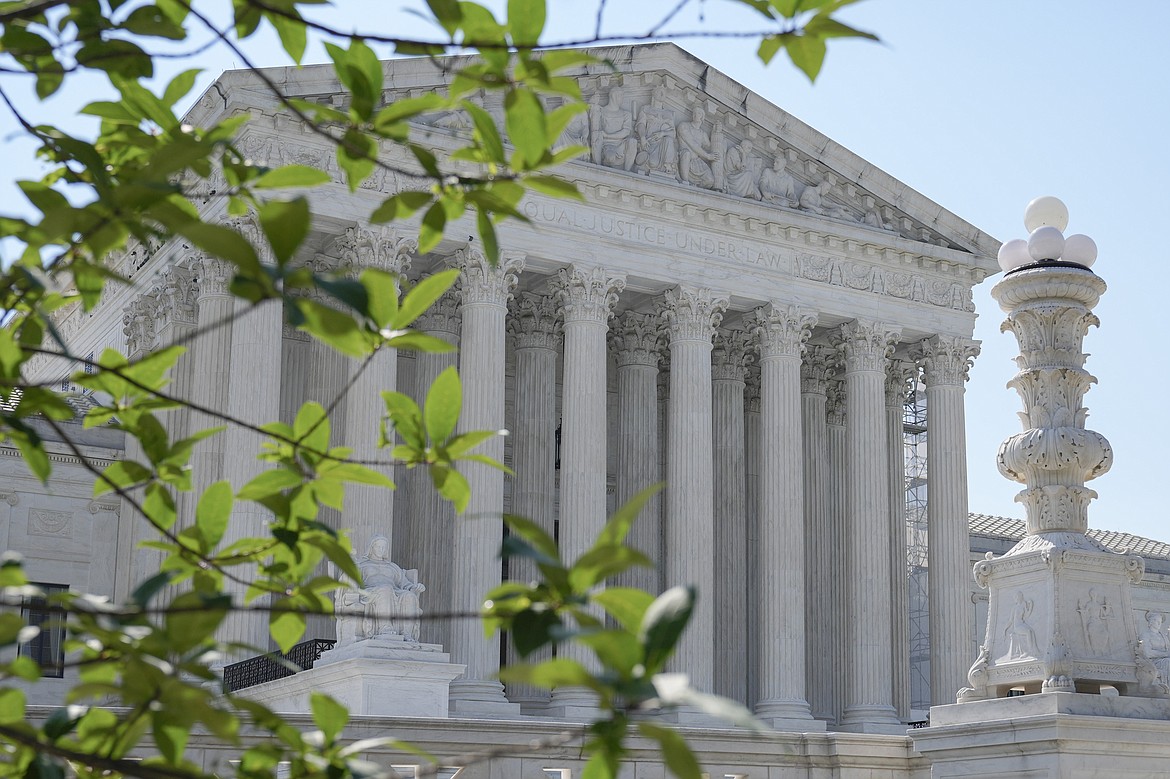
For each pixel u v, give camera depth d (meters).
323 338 5.84
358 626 36.91
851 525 63.75
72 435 56.66
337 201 53.09
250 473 50.50
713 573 63.56
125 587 55.97
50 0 5.20
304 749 5.94
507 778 23.33
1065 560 18.55
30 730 5.11
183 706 4.92
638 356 67.56
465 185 5.92
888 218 67.19
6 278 5.59
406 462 6.48
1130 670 18.62
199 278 53.97
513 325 65.50
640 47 60.94
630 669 4.07
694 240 61.94
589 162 60.53
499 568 53.72
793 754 25.84
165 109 6.31
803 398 70.94
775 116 64.31
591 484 57.28
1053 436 19.19
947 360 67.06
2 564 5.21
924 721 64.12
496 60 5.41
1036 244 19.97
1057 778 17.20
